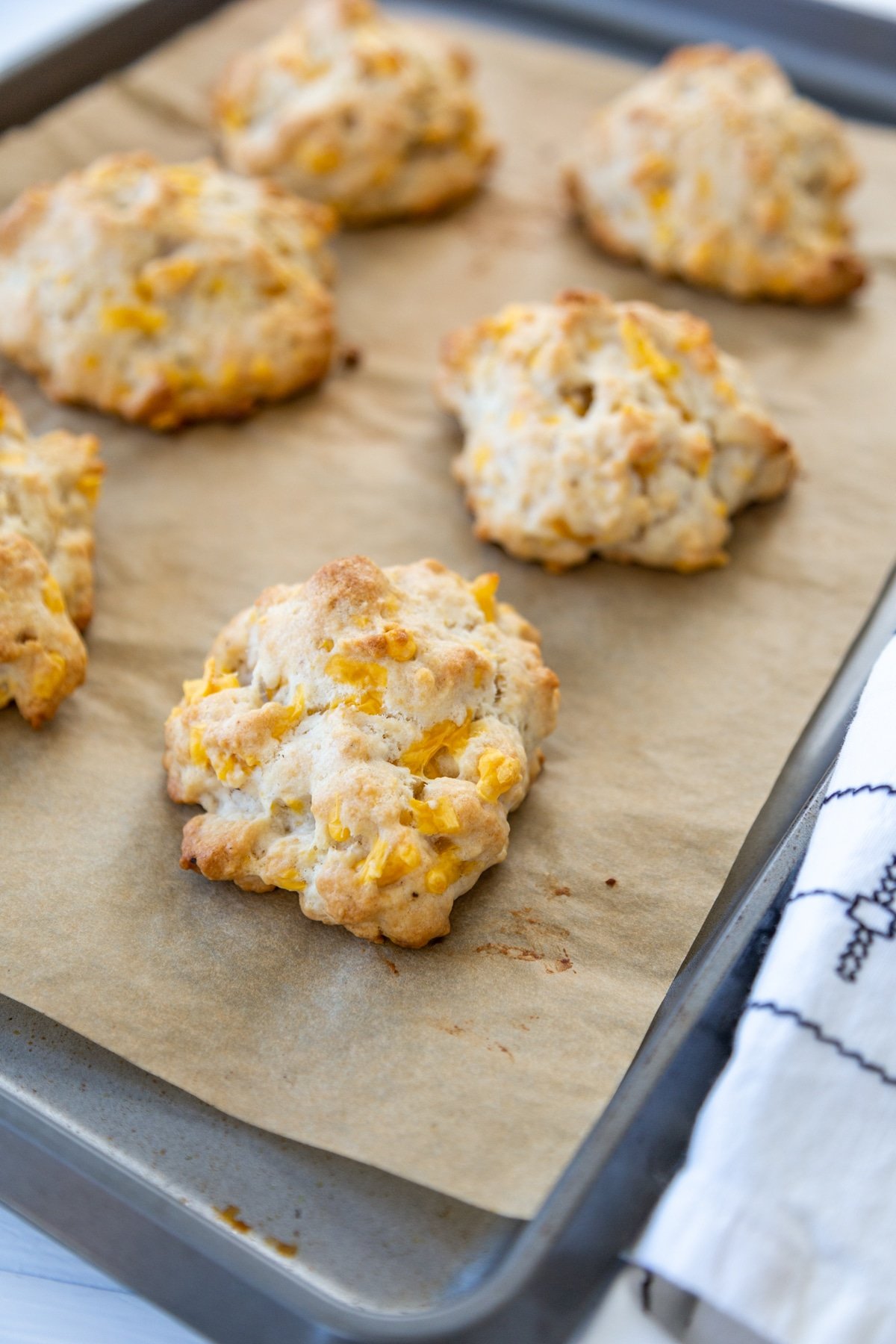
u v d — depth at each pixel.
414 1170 0.31
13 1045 0.33
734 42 0.53
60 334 0.42
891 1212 0.30
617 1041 0.32
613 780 0.36
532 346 0.41
